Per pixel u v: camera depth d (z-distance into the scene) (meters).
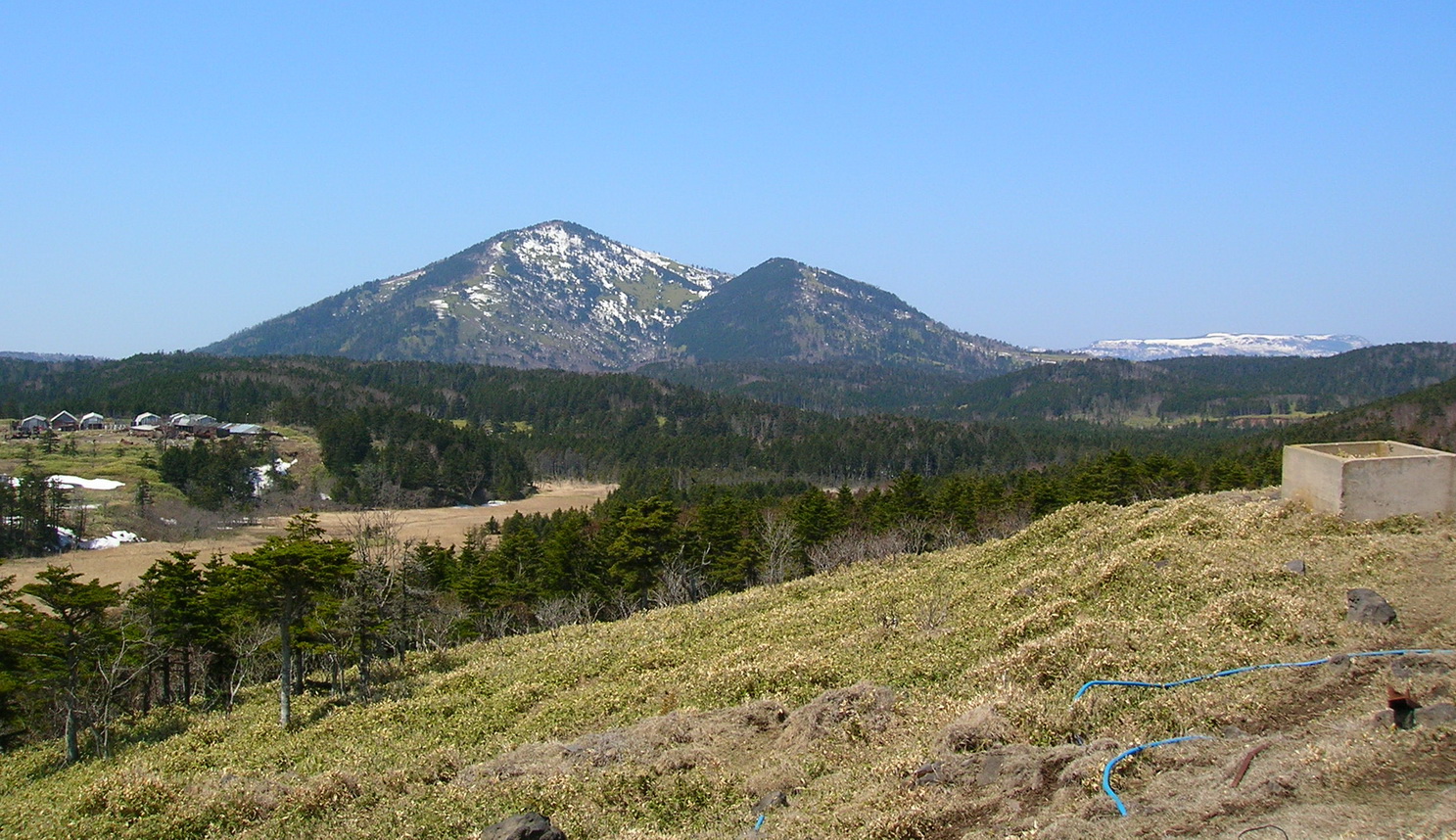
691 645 38.97
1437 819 11.77
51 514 102.38
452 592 65.25
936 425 190.12
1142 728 18.33
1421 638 20.28
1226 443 139.25
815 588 47.88
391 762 29.50
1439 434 110.88
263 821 24.19
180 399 186.38
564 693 35.16
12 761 40.56
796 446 170.75
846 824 17.22
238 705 46.56
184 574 49.91
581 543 71.19
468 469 144.62
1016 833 15.13
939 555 51.59
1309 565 27.02
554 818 20.39
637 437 191.88
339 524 113.00
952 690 24.81
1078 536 41.34
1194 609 26.28
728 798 20.72
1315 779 13.67
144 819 25.03
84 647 41.28
